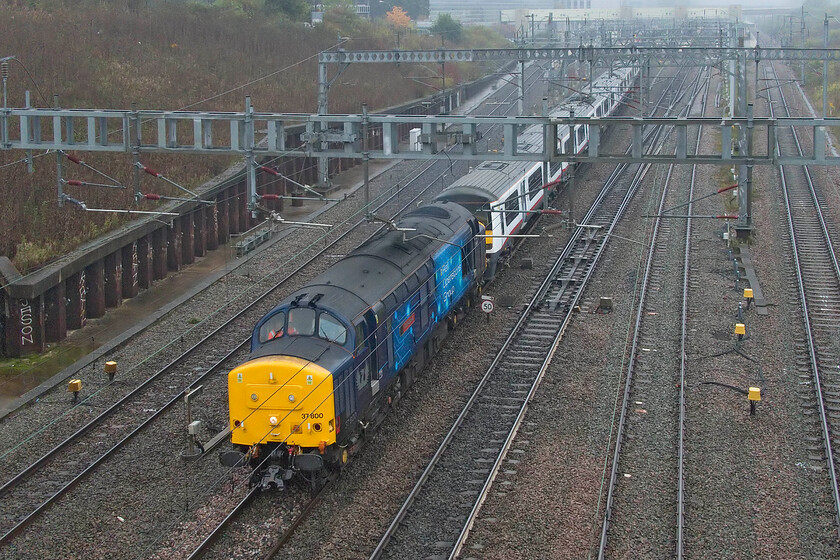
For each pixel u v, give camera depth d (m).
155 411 37.28
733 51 66.19
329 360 30.55
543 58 70.88
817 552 26.50
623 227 67.19
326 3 162.38
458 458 32.91
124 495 30.47
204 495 30.14
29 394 39.53
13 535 28.00
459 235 47.22
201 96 91.19
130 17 106.56
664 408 37.00
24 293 43.97
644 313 49.16
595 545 26.73
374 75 125.25
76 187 58.91
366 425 33.28
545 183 58.09
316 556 26.62
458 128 89.12
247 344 45.12
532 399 38.09
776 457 32.72
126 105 82.00
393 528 27.81
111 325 49.75
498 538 27.23
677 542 26.64
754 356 42.94
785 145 98.88
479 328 47.75
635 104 117.56
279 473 30.02
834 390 38.81
